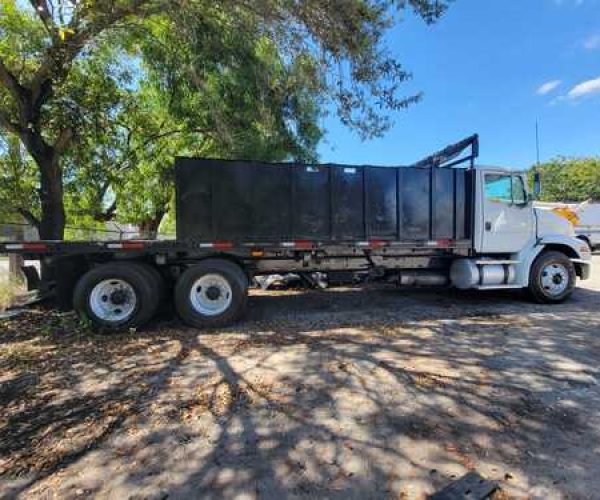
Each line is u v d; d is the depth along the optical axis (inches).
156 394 154.4
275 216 265.4
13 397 153.5
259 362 187.0
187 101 466.9
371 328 245.9
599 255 778.8
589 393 152.1
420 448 117.0
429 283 318.3
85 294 243.3
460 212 306.0
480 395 150.4
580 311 291.9
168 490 100.4
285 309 304.8
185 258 261.9
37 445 120.9
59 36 282.8
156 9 298.2
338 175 275.9
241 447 118.3
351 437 122.9
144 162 514.0
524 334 229.3
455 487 99.4
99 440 123.0
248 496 98.0
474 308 304.2
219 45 339.6
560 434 124.3
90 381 167.8
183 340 225.6
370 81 291.4
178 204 251.4
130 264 250.8
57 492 100.0
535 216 321.7
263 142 427.5
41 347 214.1
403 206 291.4
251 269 277.9
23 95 341.7
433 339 220.7
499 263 312.7
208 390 157.2
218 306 255.9
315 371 174.7
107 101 429.7
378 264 297.3
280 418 134.6
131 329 243.0
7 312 280.5
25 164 444.5
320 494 98.4
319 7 258.1
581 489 99.4
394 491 99.0
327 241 273.4
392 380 164.4
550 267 319.9
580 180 1991.9
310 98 368.5
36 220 446.0
